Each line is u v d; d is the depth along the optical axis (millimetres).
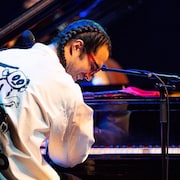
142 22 11070
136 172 5312
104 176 5320
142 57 11195
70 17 8586
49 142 3830
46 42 8406
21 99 3547
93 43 4055
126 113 5719
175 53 11117
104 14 9836
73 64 4066
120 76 9375
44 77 3646
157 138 5684
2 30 6844
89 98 5699
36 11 6969
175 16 10945
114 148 5617
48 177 3664
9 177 3520
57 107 3635
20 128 3504
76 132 3861
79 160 4043
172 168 5301
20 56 3822
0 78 3674
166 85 4602
